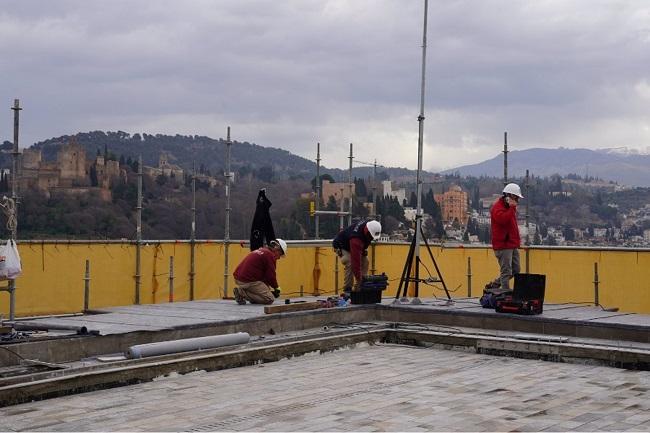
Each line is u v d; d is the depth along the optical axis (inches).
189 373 378.9
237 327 445.7
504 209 522.9
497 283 546.0
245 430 273.4
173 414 296.5
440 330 493.0
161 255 617.9
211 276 653.3
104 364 352.5
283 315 477.1
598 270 613.3
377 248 732.7
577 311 518.0
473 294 676.1
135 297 598.5
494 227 527.5
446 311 512.4
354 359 433.1
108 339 381.4
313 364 415.2
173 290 622.5
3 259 394.3
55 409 303.1
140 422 283.7
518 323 482.9
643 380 371.6
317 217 816.9
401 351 465.4
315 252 730.8
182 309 509.4
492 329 493.7
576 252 623.8
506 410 305.3
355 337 480.4
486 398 328.2
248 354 408.2
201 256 647.1
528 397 331.0
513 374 387.9
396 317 535.5
